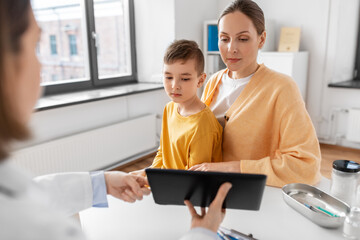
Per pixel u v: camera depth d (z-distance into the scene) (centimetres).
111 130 298
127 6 351
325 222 83
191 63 99
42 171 249
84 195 76
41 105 241
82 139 274
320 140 384
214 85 125
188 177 67
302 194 98
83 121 285
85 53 317
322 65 360
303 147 99
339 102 361
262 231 84
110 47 350
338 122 368
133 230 86
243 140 107
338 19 341
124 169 321
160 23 348
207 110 104
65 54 316
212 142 104
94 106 292
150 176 70
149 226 88
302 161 97
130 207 98
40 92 39
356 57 386
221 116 118
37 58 38
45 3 289
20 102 35
